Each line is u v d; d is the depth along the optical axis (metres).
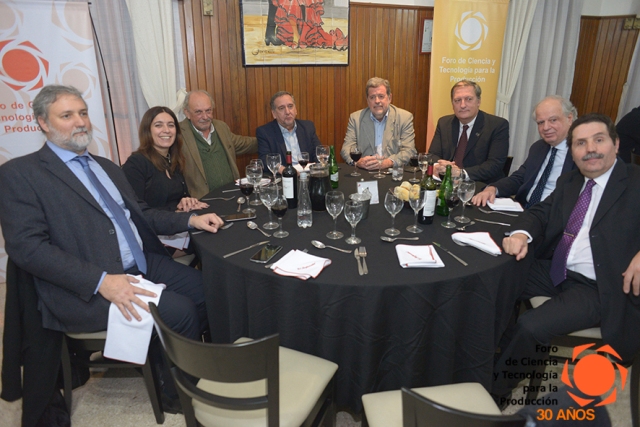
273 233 1.72
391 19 3.90
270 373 1.00
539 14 4.08
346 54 3.83
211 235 1.73
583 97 4.70
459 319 1.42
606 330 1.53
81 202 1.58
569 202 1.76
